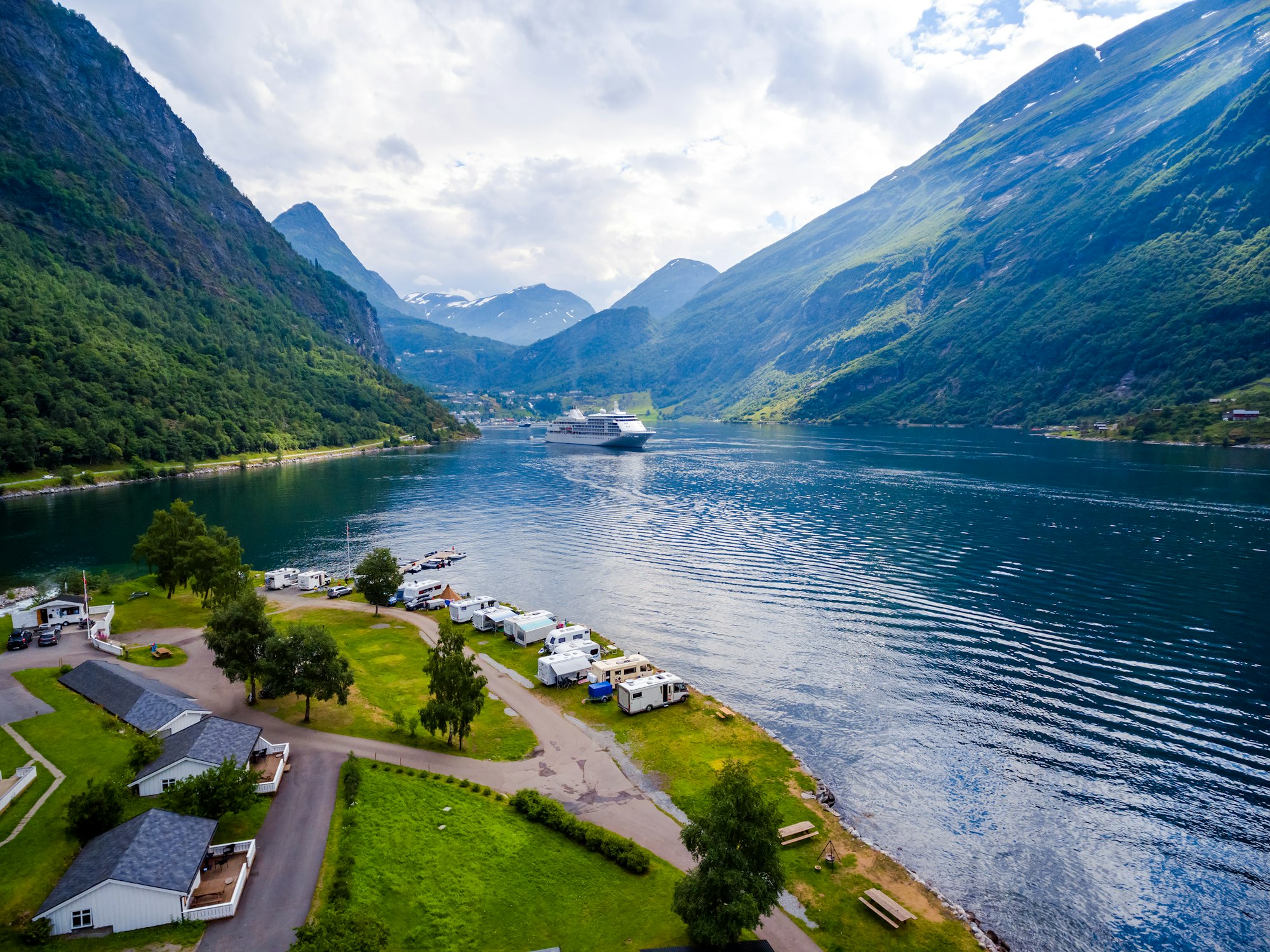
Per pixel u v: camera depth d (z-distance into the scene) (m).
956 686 86.88
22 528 170.50
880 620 110.38
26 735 64.69
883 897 48.97
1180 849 57.00
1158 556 139.50
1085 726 76.69
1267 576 126.12
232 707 74.88
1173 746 72.44
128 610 110.06
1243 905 50.91
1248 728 75.62
